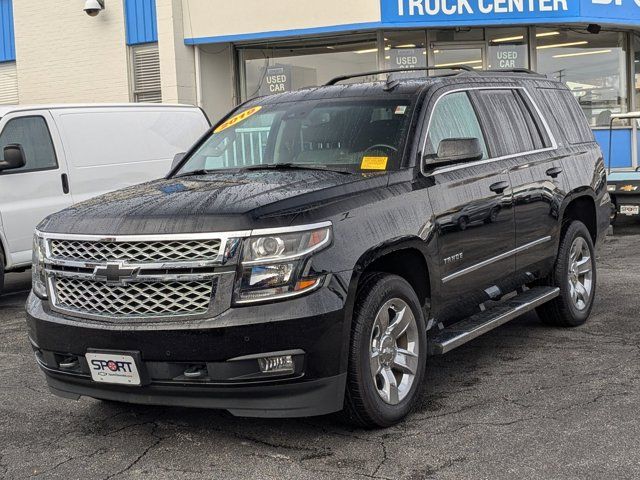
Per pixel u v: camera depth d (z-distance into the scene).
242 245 3.90
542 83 6.69
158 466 4.03
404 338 4.58
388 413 4.34
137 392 4.06
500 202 5.44
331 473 3.84
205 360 3.87
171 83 15.43
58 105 9.31
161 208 4.16
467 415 4.58
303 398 3.95
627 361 5.53
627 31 17.08
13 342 6.91
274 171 5.04
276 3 14.98
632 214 12.27
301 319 3.87
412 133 4.98
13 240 8.63
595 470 3.75
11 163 8.33
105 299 4.07
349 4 14.62
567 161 6.47
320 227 4.04
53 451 4.30
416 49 15.77
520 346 6.07
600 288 8.15
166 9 15.30
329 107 5.45
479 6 14.67
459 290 5.06
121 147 9.84
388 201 4.50
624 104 17.20
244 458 4.09
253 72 16.47
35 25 16.80
